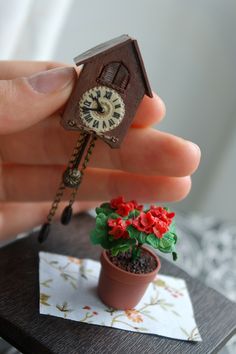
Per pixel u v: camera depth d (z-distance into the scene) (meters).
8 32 0.24
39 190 0.23
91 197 0.23
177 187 0.21
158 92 0.36
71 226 0.24
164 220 0.19
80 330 0.19
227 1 0.36
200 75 0.38
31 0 0.25
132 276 0.19
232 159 0.43
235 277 0.29
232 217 0.44
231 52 0.38
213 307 0.22
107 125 0.18
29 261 0.21
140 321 0.20
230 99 0.41
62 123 0.18
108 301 0.20
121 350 0.18
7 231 0.24
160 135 0.20
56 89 0.18
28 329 0.18
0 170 0.22
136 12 0.32
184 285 0.23
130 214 0.19
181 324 0.20
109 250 0.19
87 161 0.20
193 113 0.40
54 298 0.20
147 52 0.34
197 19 0.35
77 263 0.22
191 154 0.20
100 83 0.18
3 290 0.20
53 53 0.29
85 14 0.30
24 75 0.20
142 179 0.22
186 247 0.30
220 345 0.20
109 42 0.18
